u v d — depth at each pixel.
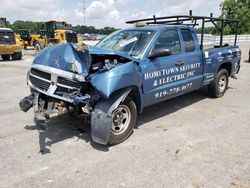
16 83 9.30
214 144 4.25
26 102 4.50
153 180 3.26
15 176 3.38
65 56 4.21
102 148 4.13
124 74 4.00
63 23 23.72
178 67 5.29
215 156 3.85
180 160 3.74
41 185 3.18
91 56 4.03
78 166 3.61
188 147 4.14
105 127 3.89
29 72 4.59
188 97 7.06
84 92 4.06
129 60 4.36
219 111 5.91
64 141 4.39
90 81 3.87
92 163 3.68
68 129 4.88
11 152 4.01
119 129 4.29
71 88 4.04
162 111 5.91
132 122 4.43
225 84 7.17
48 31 23.42
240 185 3.15
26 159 3.80
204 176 3.34
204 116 5.59
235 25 8.05
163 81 4.97
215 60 6.49
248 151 4.01
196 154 3.91
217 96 6.98
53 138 4.50
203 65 6.11
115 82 3.85
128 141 4.37
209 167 3.55
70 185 3.18
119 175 3.38
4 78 10.38
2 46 16.92
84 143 4.31
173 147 4.14
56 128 4.92
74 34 22.98
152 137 4.52
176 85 5.30
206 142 4.32
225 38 30.81
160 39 4.97
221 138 4.48
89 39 42.38
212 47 7.33
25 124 5.17
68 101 3.98
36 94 4.34
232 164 3.63
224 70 6.96
